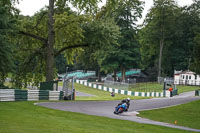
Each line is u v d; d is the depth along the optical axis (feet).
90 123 93.25
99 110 138.31
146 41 521.65
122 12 444.14
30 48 221.87
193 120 132.87
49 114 108.27
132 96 323.16
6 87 193.98
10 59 173.47
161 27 508.53
